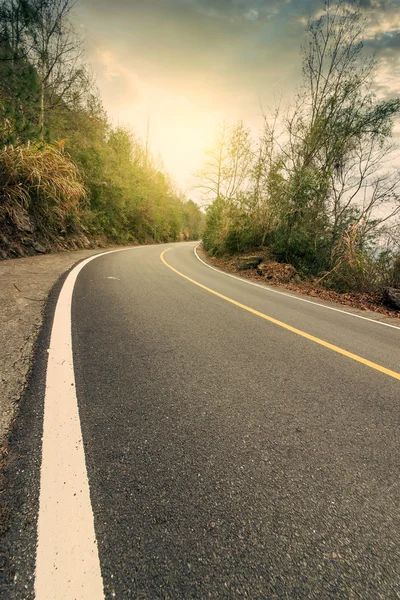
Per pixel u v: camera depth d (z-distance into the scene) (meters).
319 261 12.52
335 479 1.38
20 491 1.14
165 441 1.51
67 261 7.68
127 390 1.97
